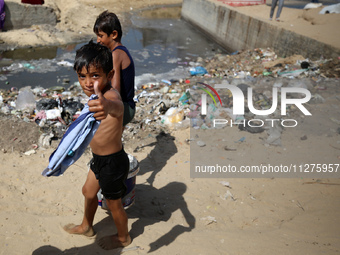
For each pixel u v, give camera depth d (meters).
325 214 3.54
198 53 12.91
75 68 2.43
